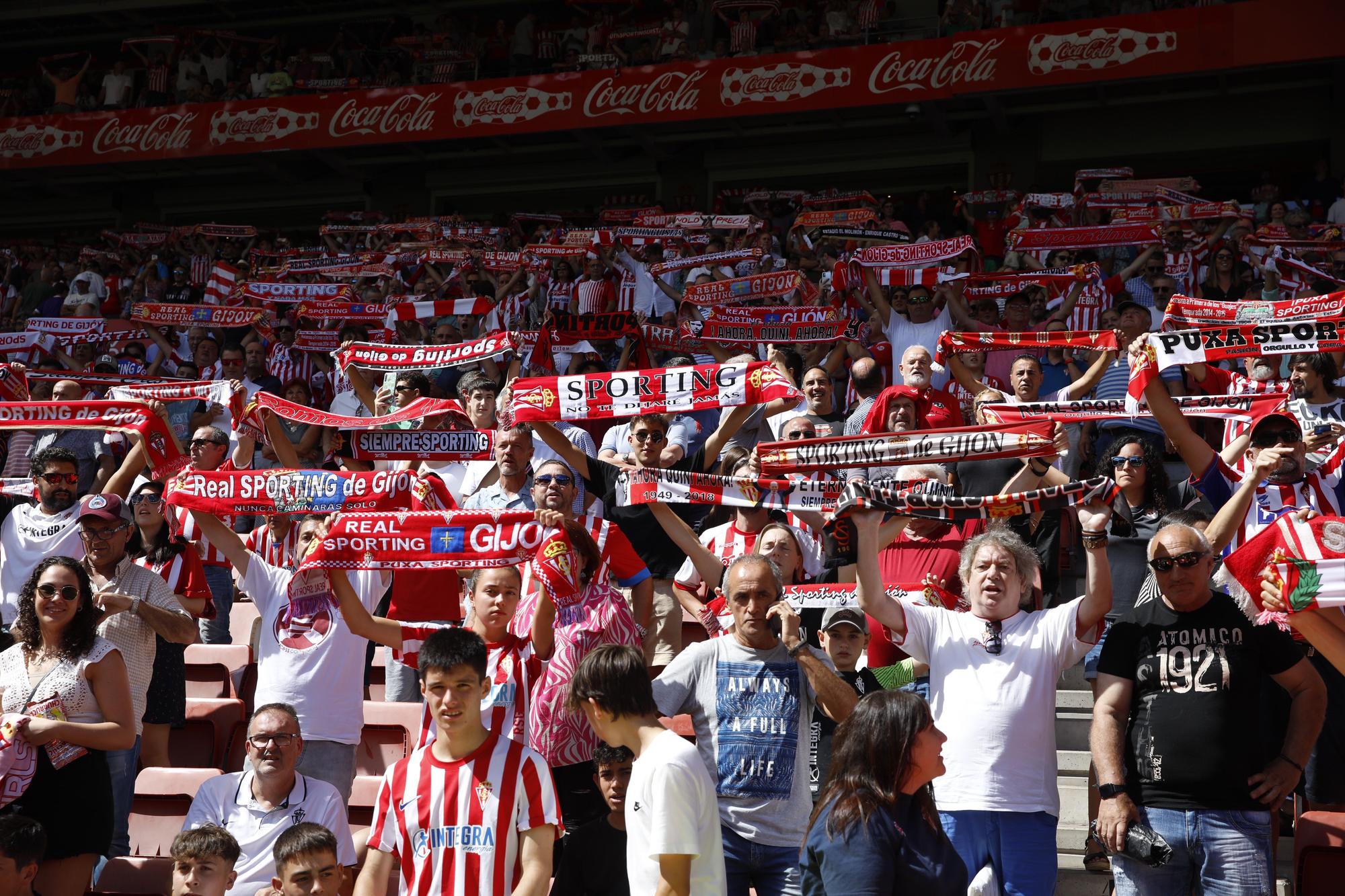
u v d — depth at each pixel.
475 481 7.54
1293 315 6.03
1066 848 5.91
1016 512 4.78
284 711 5.23
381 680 7.62
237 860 5.06
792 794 4.54
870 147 21.55
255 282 12.93
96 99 23.91
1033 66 18.25
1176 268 12.37
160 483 7.07
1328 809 5.07
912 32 20.44
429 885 4.13
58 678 5.25
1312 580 3.56
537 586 5.53
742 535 6.42
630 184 23.19
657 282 13.27
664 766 3.74
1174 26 17.70
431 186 24.03
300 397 10.67
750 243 15.24
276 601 5.95
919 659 4.87
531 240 17.36
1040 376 8.08
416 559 5.14
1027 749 4.58
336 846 4.70
